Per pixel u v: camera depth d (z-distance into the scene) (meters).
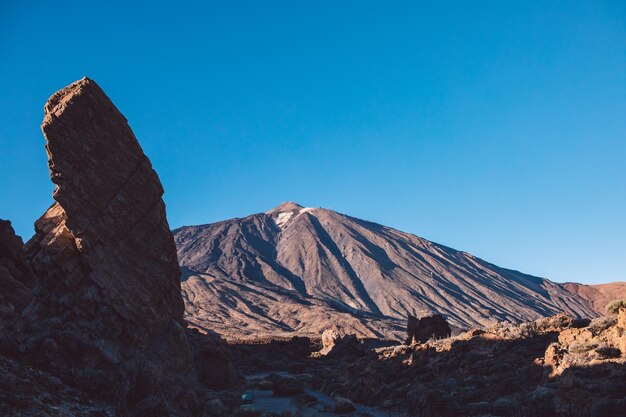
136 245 40.66
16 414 23.16
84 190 38.94
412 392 48.44
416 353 61.50
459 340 62.81
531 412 36.50
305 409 52.78
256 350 117.62
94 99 40.06
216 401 41.41
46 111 39.69
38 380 28.39
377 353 71.69
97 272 37.94
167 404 30.42
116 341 36.78
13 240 43.44
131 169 41.34
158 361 38.19
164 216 42.78
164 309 40.75
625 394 34.41
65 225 38.00
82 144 39.25
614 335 41.59
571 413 34.34
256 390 68.56
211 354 65.06
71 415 25.55
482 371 50.25
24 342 33.09
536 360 44.81
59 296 37.50
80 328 36.22
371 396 55.72
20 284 41.25
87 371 32.06
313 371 93.62
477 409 40.94
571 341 44.84
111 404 29.75
